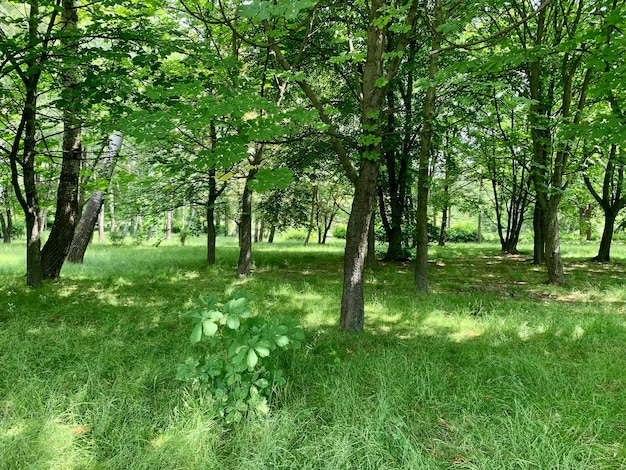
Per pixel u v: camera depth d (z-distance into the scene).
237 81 4.24
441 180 11.92
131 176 8.87
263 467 2.15
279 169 3.22
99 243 20.50
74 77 6.16
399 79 9.80
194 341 2.37
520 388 2.99
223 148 3.07
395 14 3.88
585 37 4.03
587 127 4.02
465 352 3.84
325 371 3.39
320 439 2.39
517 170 14.29
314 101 4.80
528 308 5.85
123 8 6.50
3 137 6.73
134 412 2.66
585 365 3.47
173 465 2.16
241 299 2.60
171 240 25.95
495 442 2.32
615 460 2.23
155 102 4.75
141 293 6.70
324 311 5.64
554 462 2.16
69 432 2.39
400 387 3.03
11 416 2.54
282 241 27.69
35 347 3.75
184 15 7.24
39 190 7.49
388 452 2.25
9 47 4.41
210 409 2.60
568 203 15.40
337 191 16.83
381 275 9.48
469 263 12.55
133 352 3.72
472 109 9.73
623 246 19.77
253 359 2.44
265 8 2.42
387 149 10.71
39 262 7.00
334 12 5.62
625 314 5.49
